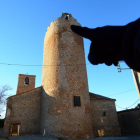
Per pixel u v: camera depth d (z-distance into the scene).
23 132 18.39
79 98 18.05
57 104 17.19
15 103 19.48
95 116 20.20
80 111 17.16
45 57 22.34
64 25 22.02
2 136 16.98
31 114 19.80
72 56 20.14
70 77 18.73
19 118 18.95
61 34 21.36
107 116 20.81
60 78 18.52
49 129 16.62
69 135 15.55
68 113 16.61
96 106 20.92
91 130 17.03
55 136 15.62
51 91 18.38
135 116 24.69
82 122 16.64
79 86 18.67
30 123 19.27
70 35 21.52
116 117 21.23
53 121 16.59
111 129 19.92
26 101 20.22
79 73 19.50
